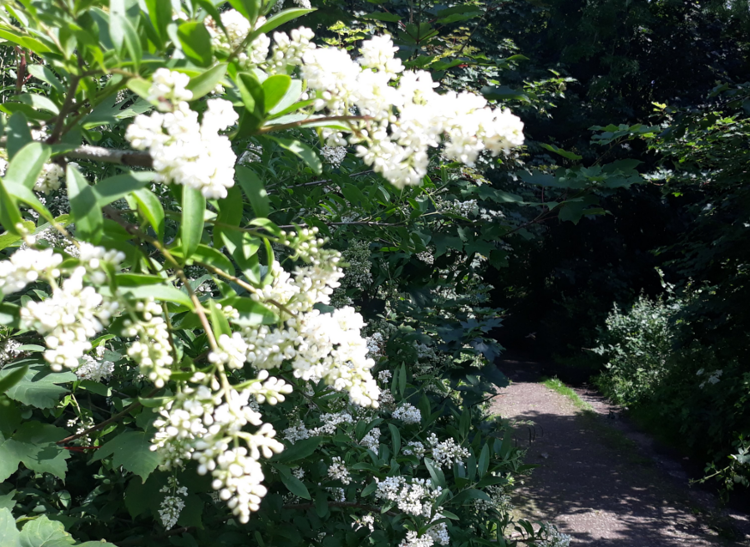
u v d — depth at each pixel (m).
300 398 2.39
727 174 7.02
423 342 4.03
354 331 1.19
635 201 15.47
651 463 8.77
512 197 3.61
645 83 16.00
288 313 1.17
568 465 8.55
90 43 0.90
